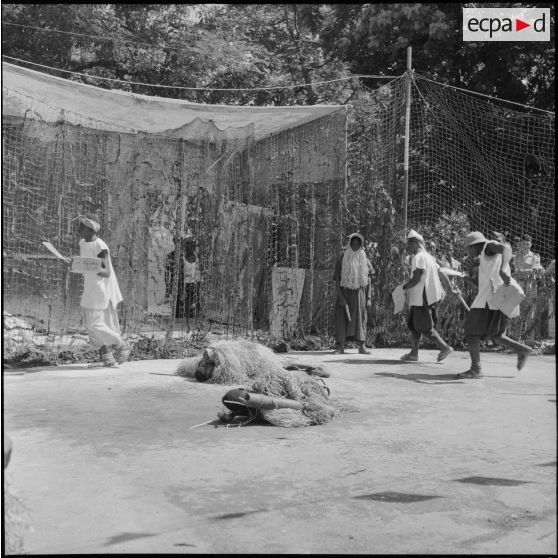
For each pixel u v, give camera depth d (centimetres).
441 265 1188
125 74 2062
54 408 657
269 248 1255
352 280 1095
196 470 470
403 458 506
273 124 1288
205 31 2122
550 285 1204
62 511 388
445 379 862
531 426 610
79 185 1150
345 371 916
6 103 1113
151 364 959
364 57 1892
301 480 452
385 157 1276
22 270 1102
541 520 385
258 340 1164
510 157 1648
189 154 1189
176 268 1109
